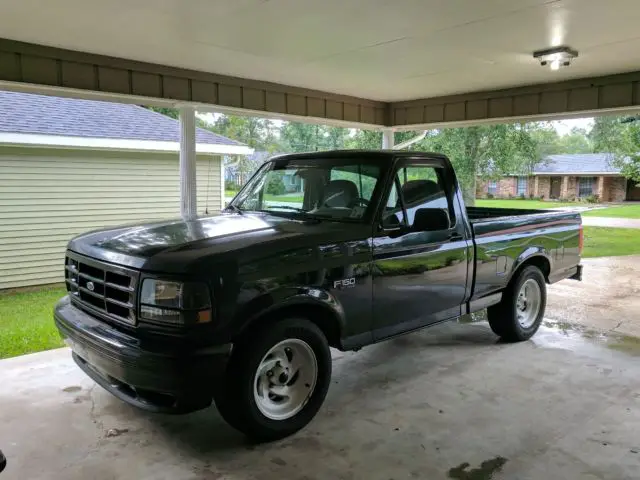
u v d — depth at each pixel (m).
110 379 3.13
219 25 4.52
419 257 3.91
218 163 11.19
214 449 3.11
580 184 30.53
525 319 5.32
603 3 4.01
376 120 8.97
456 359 4.70
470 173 16.03
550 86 7.23
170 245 3.02
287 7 4.06
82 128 9.59
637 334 5.47
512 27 4.66
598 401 3.78
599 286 8.05
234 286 2.85
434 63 6.04
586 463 2.95
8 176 8.76
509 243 4.80
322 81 7.11
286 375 3.28
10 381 4.13
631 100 6.55
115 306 3.04
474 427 3.38
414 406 3.71
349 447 3.13
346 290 3.41
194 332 2.74
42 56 5.12
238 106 6.83
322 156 4.17
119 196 10.00
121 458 3.00
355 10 4.16
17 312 7.18
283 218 3.97
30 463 2.94
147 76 5.91
